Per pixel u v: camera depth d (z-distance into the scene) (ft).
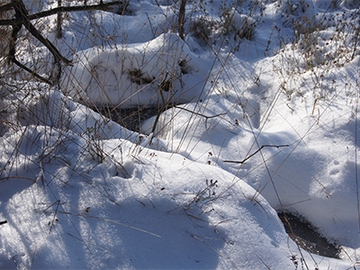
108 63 14.06
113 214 6.31
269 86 14.14
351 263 6.94
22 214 6.06
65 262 5.32
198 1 20.71
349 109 11.14
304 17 18.75
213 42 17.62
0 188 6.64
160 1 20.81
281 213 9.32
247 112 13.03
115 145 8.24
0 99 9.41
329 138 10.28
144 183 6.88
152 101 14.33
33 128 8.23
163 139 10.57
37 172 6.99
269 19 20.11
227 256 6.10
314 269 6.30
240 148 10.53
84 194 6.56
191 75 15.05
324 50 15.40
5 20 8.13
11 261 5.30
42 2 18.04
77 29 16.84
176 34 15.07
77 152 7.70
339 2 21.90
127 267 5.57
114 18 17.88
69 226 5.90
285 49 16.80
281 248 6.56
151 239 6.13
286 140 10.50
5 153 7.47
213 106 12.50
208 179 7.41
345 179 9.04
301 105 12.22
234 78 14.94
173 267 5.80
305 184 9.33
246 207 7.08
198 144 10.68
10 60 9.48
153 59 14.12
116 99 14.12
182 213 6.54
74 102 10.81
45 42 9.00
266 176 9.62
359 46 15.16
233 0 21.84
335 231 8.59
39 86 10.59
